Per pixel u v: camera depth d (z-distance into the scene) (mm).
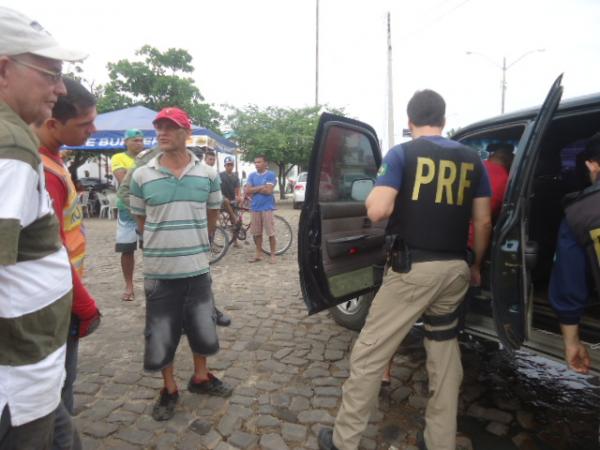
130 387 2727
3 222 919
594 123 2824
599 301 2500
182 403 2527
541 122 1797
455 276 1837
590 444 2221
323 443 2084
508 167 2766
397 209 1915
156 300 2314
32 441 1090
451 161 1847
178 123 2160
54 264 1111
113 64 19984
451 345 1921
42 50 1078
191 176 2301
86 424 2318
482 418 2447
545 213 3145
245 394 2637
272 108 20250
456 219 1852
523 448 2178
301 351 3256
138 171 2289
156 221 2252
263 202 6301
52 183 1516
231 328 3738
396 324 1886
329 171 2744
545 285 3180
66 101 1505
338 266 2754
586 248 1647
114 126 9711
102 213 12883
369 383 1909
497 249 1833
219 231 6438
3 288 999
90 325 1586
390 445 2156
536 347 2170
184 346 3350
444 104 1970
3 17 1035
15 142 965
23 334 1034
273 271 5871
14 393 1026
